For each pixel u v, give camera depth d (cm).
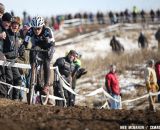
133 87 4028
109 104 3025
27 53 2375
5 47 2117
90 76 4416
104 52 7656
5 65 2102
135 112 1667
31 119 1394
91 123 1302
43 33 1888
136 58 5019
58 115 1507
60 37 9194
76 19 10581
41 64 1947
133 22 10150
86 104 3406
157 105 3181
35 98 2003
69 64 2453
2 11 2078
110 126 1299
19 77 2188
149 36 8956
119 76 4431
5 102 1833
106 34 9025
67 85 2453
